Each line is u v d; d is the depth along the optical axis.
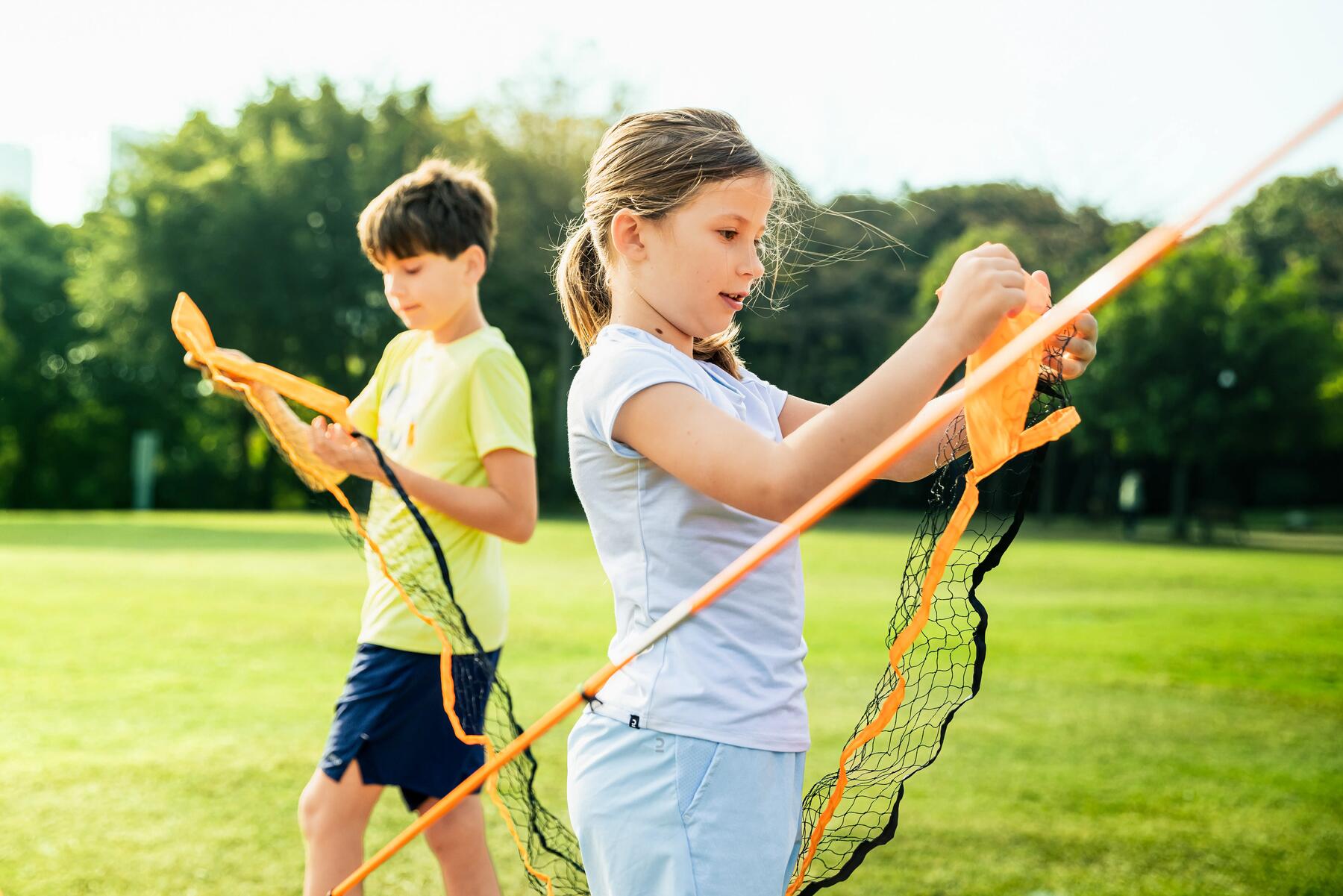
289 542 14.88
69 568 10.56
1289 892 2.94
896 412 1.31
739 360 1.87
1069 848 3.27
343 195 30.27
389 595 2.37
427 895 2.84
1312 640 7.69
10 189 39.41
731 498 1.38
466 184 2.63
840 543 18.22
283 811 3.44
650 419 1.45
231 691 5.21
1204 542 23.09
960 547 1.53
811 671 6.07
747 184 1.53
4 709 4.75
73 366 36.50
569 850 2.06
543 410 33.00
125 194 30.83
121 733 4.37
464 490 2.40
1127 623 8.55
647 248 1.56
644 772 1.45
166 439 36.66
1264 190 38.53
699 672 1.45
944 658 4.39
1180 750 4.53
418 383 2.61
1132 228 27.59
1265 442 25.36
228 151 32.28
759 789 1.44
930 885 2.94
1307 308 26.98
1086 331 1.47
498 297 30.20
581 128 29.64
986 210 32.00
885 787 1.54
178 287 30.28
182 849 3.09
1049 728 4.89
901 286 31.98
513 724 1.99
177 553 12.66
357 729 2.32
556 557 13.27
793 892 1.54
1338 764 4.34
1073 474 35.47
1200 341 24.88
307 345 31.56
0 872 2.90
